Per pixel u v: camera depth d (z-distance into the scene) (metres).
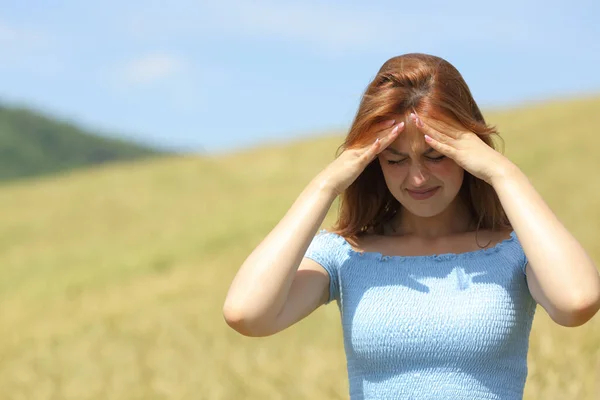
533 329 7.40
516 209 3.37
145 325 11.08
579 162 23.39
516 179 3.41
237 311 3.39
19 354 10.91
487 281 3.49
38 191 32.06
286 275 3.43
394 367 3.46
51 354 10.40
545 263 3.27
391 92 3.46
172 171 32.25
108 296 14.40
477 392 3.39
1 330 12.84
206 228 20.08
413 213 3.67
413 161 3.47
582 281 3.23
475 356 3.39
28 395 8.66
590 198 16.88
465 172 3.78
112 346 10.20
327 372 7.59
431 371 3.41
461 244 3.69
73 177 34.62
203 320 10.60
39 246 22.53
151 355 9.30
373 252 3.68
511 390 3.48
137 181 30.94
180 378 8.30
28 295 16.14
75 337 11.42
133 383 8.51
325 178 3.54
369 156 3.48
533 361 6.59
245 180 29.03
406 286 3.50
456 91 3.50
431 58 3.58
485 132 3.54
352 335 3.54
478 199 3.74
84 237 22.83
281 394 7.34
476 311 3.41
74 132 107.50
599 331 7.14
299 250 3.46
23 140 100.25
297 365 7.99
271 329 3.46
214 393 7.68
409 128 3.44
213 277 14.12
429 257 3.59
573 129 28.30
